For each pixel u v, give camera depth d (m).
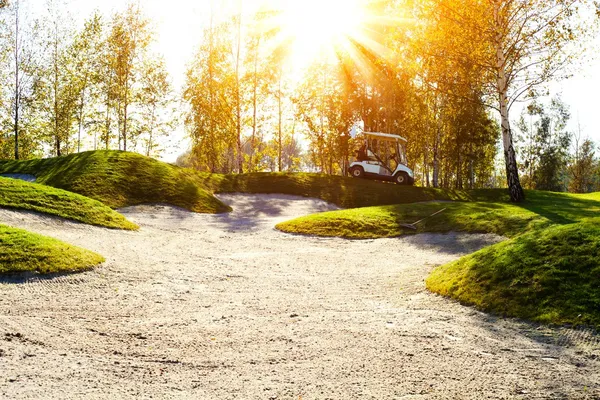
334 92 43.47
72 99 45.59
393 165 35.25
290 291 10.30
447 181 50.09
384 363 5.97
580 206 23.98
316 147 48.72
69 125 47.25
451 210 21.81
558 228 10.29
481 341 6.86
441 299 9.41
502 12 23.52
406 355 6.27
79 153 30.64
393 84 39.31
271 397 4.93
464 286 9.46
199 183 29.67
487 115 46.97
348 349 6.52
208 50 39.75
